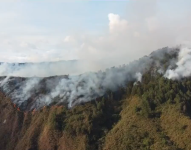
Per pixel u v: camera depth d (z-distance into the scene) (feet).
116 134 526.98
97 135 542.16
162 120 545.03
